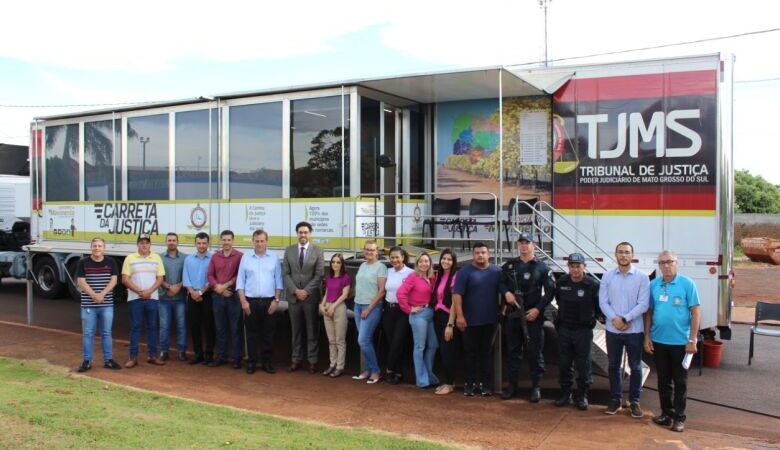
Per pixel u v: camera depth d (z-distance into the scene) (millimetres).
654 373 7844
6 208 15359
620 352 6074
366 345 7223
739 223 29922
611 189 8070
